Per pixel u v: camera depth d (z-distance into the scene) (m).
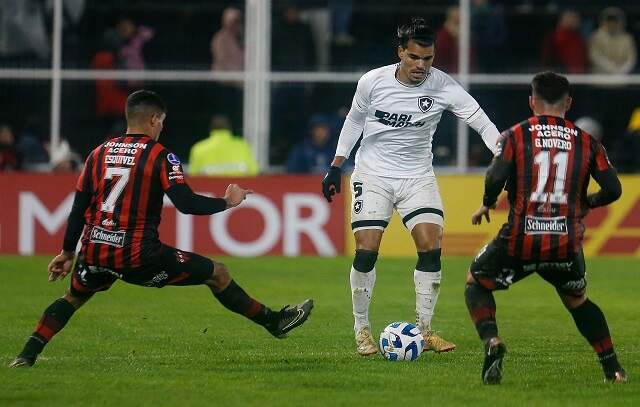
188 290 45.53
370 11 63.50
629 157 62.84
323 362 29.30
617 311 40.22
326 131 61.88
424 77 30.27
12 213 57.66
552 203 24.84
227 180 57.53
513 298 43.69
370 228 30.31
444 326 36.69
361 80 30.66
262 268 52.62
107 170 26.77
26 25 61.91
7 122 62.34
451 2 63.44
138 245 26.67
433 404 23.97
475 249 57.59
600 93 63.47
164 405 23.83
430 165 30.89
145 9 62.84
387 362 29.27
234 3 63.00
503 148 25.02
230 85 63.03
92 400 24.25
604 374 26.53
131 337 33.88
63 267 27.42
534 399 24.44
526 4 63.69
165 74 62.50
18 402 24.02
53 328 27.84
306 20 63.38
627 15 64.25
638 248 57.88
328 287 46.56
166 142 63.16
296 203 57.59
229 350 31.47
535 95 25.55
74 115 62.47
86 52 62.47
